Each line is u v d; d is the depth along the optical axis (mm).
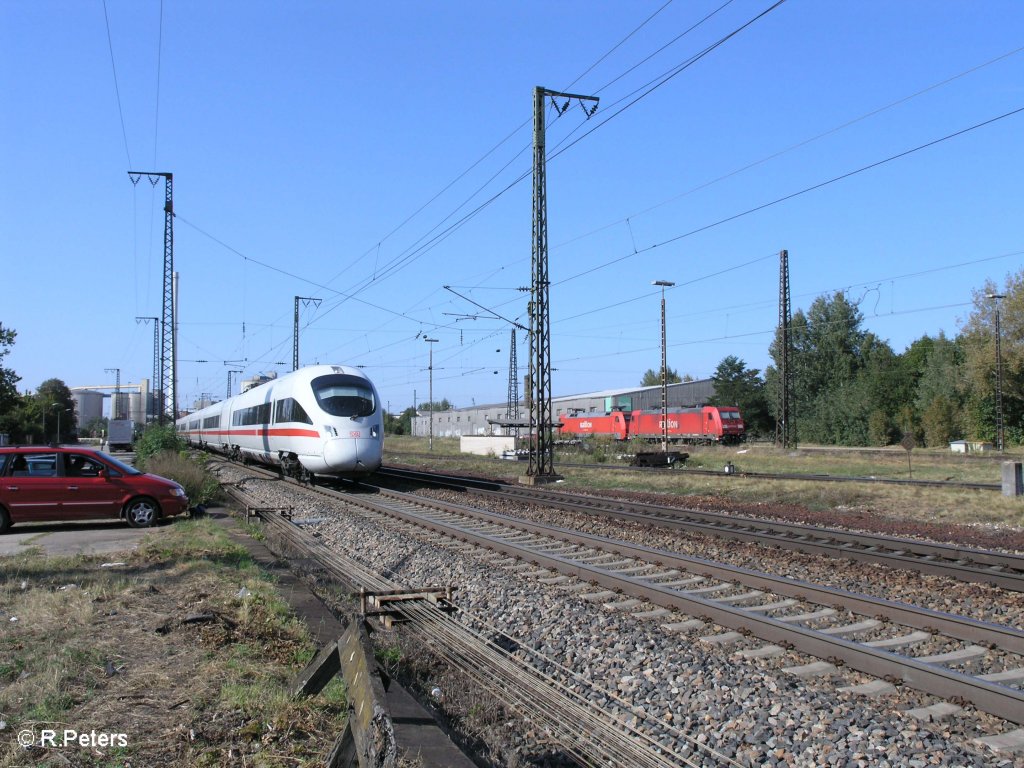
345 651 4949
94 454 15250
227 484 27328
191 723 5145
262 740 4926
